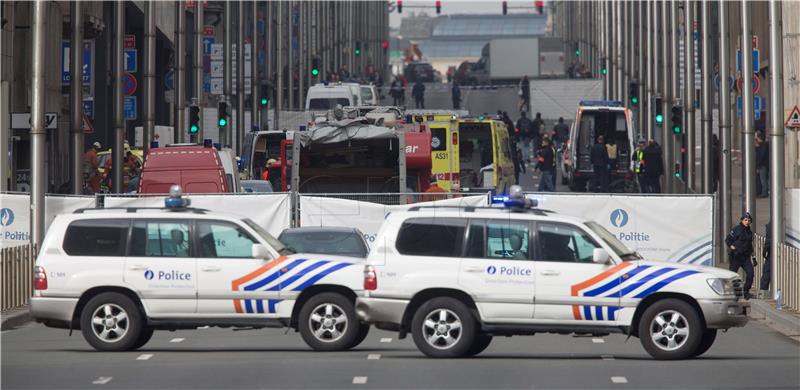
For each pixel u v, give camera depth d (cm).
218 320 5828
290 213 8400
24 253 7844
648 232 8281
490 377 5003
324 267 5828
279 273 5819
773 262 8250
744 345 6288
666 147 17375
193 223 5869
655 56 18938
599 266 5531
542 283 5528
